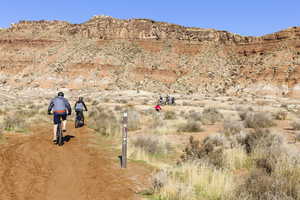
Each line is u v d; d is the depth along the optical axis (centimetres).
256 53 13050
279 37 12781
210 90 11438
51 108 1055
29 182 605
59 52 13388
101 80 11506
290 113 2959
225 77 12162
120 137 1270
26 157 818
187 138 1319
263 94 9856
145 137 1052
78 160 819
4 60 12669
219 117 2247
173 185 564
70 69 11931
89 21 15975
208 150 870
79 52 13200
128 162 830
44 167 726
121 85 11300
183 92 11112
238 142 1054
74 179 641
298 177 593
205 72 12700
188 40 14812
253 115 1870
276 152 801
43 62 12669
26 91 10725
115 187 602
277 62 11188
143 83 11750
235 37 15075
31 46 13750
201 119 2081
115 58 12888
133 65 12650
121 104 4628
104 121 1627
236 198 493
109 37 14662
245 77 11375
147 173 720
